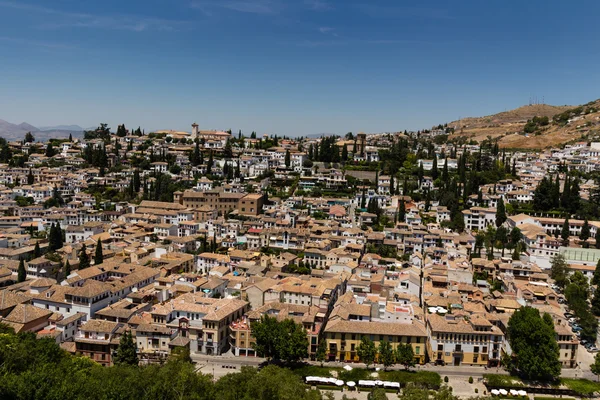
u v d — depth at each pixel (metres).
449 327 175.62
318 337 176.25
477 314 185.88
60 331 173.75
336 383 156.12
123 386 121.00
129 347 158.00
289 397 121.38
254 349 172.38
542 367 160.38
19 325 167.50
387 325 178.25
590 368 168.25
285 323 170.62
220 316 177.75
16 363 131.12
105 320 176.38
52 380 121.94
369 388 156.50
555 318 191.62
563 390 156.88
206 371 162.12
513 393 154.38
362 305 191.75
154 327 172.88
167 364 139.50
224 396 121.56
